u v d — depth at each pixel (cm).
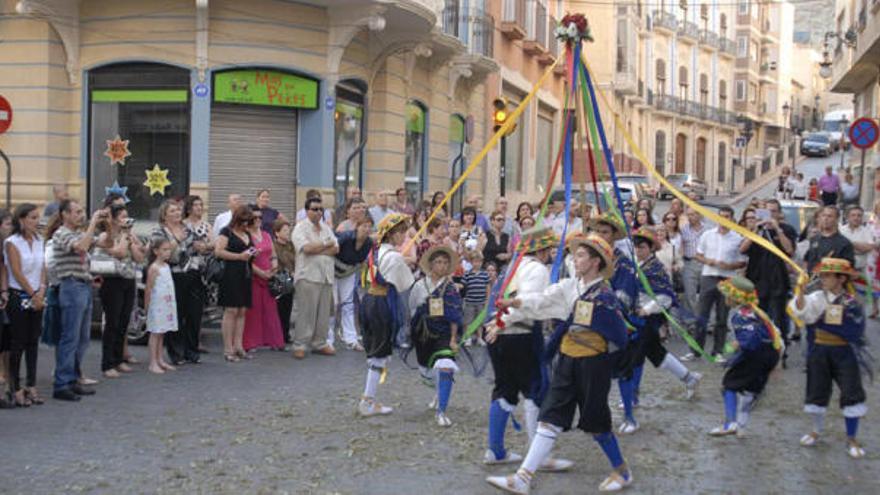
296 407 873
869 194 2831
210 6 1541
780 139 7169
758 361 787
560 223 1417
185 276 1059
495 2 2559
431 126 2139
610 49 4316
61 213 890
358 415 847
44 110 1559
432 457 720
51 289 895
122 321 1008
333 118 1658
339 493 634
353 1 1574
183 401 890
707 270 1174
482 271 1227
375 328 839
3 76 1568
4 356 898
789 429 838
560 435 796
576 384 636
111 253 967
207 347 1189
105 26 1570
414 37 1752
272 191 1639
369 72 1781
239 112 1602
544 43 3066
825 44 3089
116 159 1591
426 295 820
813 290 842
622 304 796
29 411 841
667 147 5369
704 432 817
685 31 5431
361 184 1833
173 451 726
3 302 830
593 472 693
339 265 1188
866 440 802
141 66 1573
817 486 671
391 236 856
